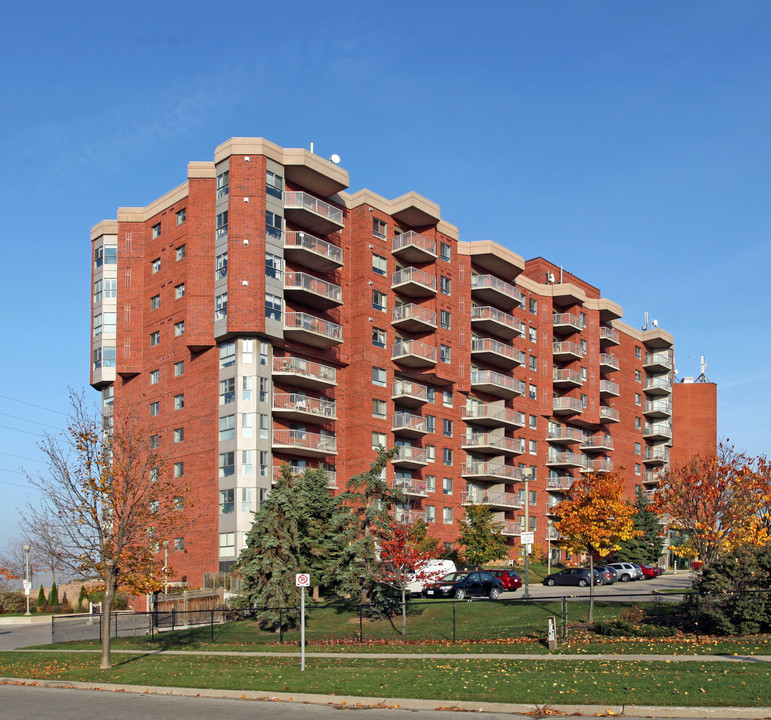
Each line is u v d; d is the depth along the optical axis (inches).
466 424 2657.5
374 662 947.3
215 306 2123.5
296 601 1408.7
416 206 2373.3
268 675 848.3
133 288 2412.6
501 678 749.9
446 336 2487.7
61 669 994.7
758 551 1099.9
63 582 2374.5
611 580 2233.0
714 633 1024.9
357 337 2293.3
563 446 3110.2
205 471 2078.0
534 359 2992.1
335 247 2253.9
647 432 3759.8
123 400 2332.7
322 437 2154.3
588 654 912.9
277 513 1460.4
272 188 2119.8
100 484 1099.9
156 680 848.9
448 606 1464.1
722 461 1501.0
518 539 2741.1
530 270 3260.3
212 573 1999.3
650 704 614.5
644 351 3823.8
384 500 1491.1
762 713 584.1
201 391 2133.4
